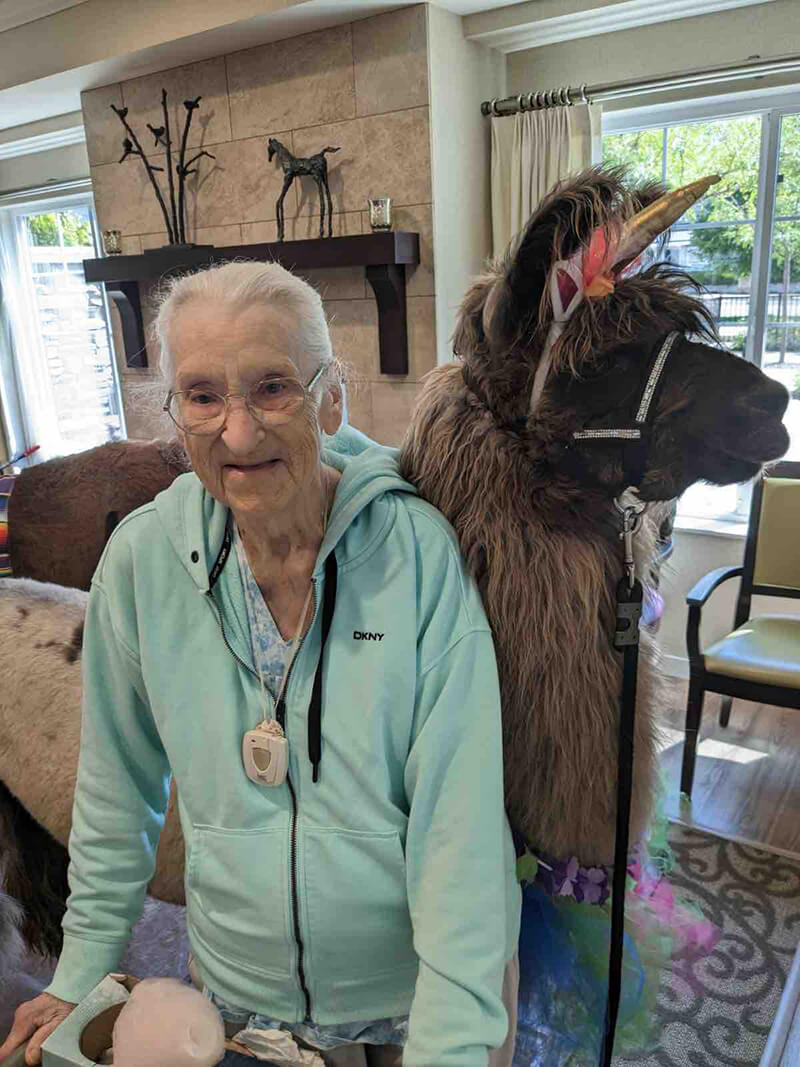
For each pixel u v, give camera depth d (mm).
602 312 822
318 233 3209
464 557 884
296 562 847
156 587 895
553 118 2920
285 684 852
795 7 2562
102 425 5027
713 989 1728
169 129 3486
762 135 2826
